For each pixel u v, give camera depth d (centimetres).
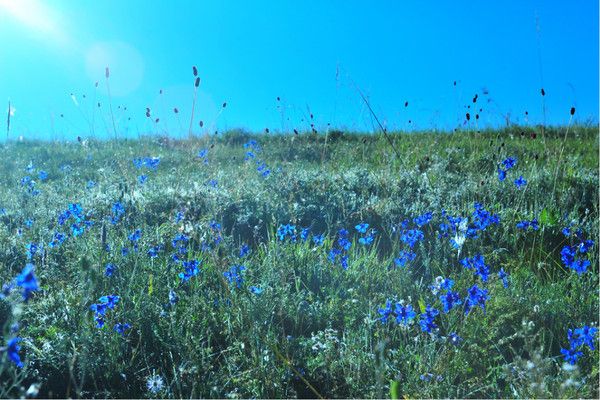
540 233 144
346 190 185
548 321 104
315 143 322
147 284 115
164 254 132
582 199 176
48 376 91
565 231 141
